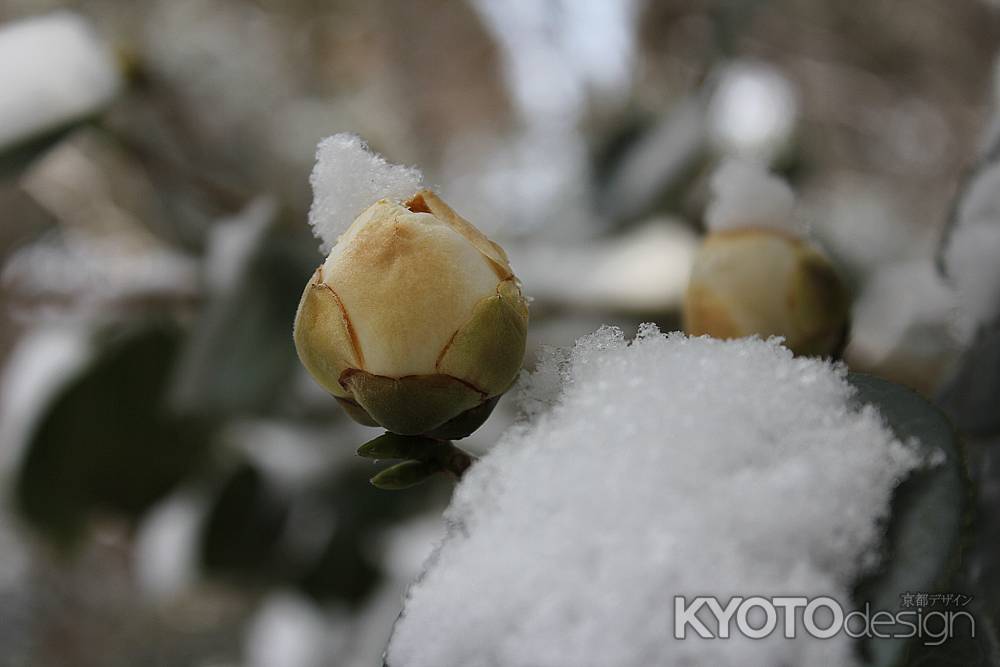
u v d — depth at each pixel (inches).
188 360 16.0
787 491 4.6
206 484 20.1
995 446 6.9
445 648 4.6
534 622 4.5
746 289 6.6
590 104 31.2
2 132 16.3
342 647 18.8
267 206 16.2
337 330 5.2
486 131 40.6
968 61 39.3
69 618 35.8
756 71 23.0
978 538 6.1
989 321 7.6
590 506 4.7
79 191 24.9
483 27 38.8
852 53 41.6
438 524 19.3
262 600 21.0
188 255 19.2
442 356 5.2
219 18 33.1
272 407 17.3
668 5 31.6
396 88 37.9
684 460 4.8
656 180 20.9
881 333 17.6
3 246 29.1
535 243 22.5
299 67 34.2
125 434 19.3
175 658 33.2
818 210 25.0
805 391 5.0
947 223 7.8
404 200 5.5
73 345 19.2
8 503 19.5
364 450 5.5
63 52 17.3
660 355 5.2
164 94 19.4
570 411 5.1
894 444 4.8
